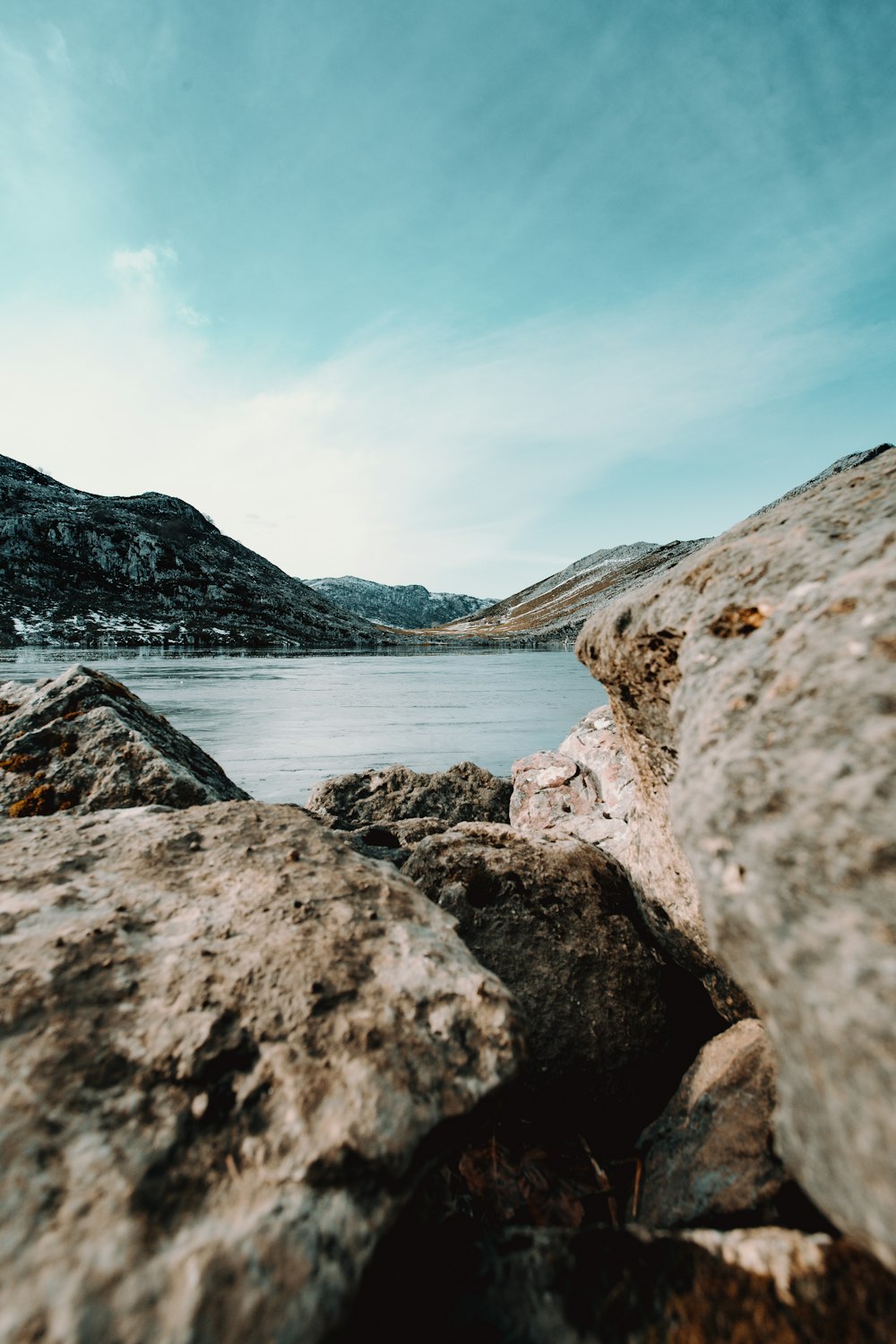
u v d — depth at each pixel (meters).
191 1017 2.01
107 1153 1.59
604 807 8.16
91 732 5.44
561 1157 2.93
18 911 2.43
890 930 1.35
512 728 21.80
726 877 1.71
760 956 1.58
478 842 4.49
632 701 3.48
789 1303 1.51
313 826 3.36
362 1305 1.58
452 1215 2.17
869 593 1.97
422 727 22.00
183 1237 1.43
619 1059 3.32
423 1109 1.84
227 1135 1.71
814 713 1.78
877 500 2.54
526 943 3.72
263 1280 1.37
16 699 6.39
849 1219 1.29
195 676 43.41
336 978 2.20
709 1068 2.82
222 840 3.14
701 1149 2.40
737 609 2.48
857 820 1.50
